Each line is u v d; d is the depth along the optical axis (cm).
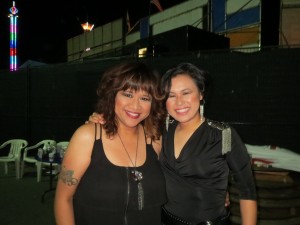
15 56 1405
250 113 482
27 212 452
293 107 461
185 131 186
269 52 471
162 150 188
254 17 792
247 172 179
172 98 183
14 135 734
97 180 159
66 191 159
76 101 648
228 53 493
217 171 177
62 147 565
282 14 743
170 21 1070
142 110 168
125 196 160
